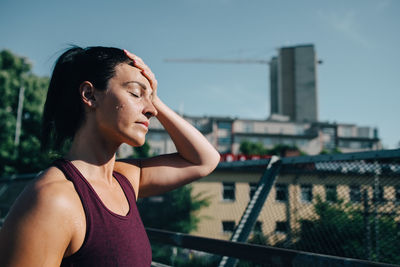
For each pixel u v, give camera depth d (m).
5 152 19.06
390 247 1.41
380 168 1.51
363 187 1.56
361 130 70.75
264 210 1.87
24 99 22.44
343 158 1.60
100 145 0.75
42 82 23.84
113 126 0.72
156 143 49.47
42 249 0.53
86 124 0.75
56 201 0.57
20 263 0.52
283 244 1.75
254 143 55.66
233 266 1.66
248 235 1.77
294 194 1.80
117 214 0.68
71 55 0.79
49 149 0.81
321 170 1.72
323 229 1.64
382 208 1.46
